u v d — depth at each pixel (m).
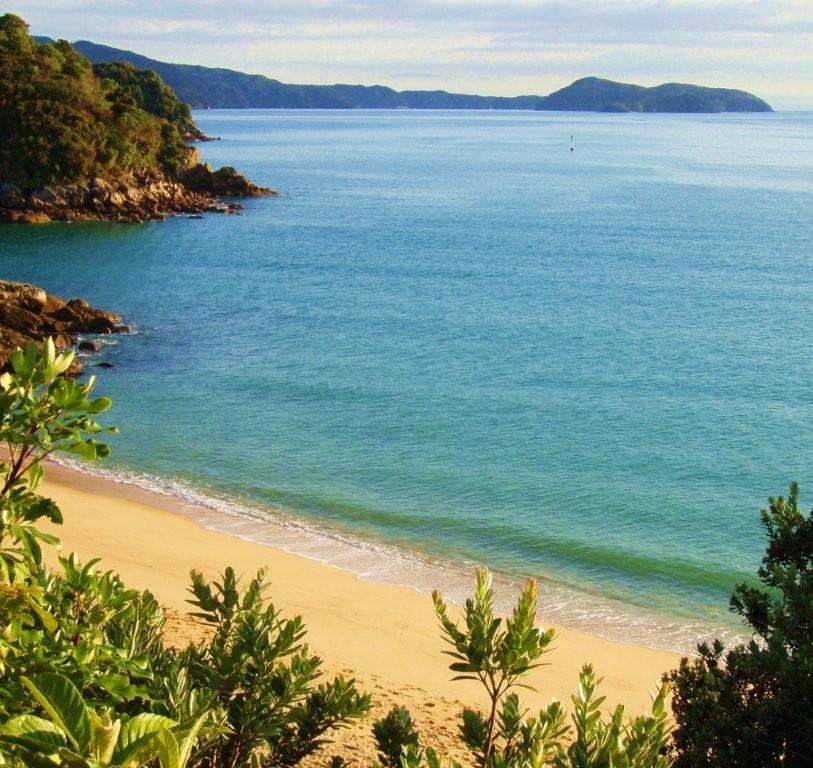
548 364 47.12
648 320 58.25
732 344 52.06
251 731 7.12
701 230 101.44
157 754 3.90
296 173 165.88
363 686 15.80
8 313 47.97
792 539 9.72
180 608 19.17
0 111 98.62
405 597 21.91
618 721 6.00
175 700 6.59
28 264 73.56
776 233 99.62
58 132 98.19
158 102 194.75
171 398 39.78
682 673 8.84
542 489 30.44
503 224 105.00
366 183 150.00
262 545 24.89
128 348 48.50
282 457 32.75
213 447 33.59
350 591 22.00
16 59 106.31
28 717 3.74
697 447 34.97
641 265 80.00
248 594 8.34
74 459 31.64
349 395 40.91
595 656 19.48
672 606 22.77
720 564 25.16
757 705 7.85
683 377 44.97
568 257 83.81
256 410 38.44
